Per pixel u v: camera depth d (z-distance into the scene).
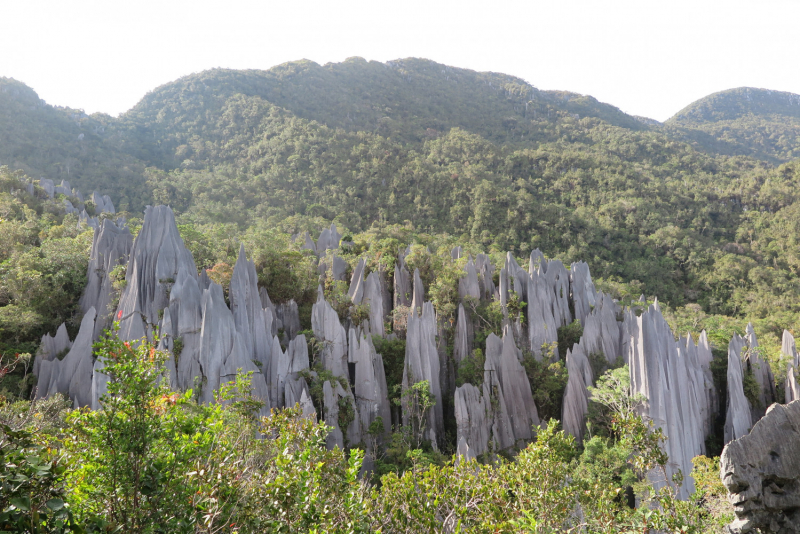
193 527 10.45
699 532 14.20
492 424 46.28
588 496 17.36
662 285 110.75
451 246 93.06
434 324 52.00
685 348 49.31
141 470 10.62
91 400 37.75
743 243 126.50
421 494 16.02
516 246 121.62
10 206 66.75
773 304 95.75
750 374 52.28
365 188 139.62
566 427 47.00
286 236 71.44
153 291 42.72
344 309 54.03
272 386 39.84
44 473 7.18
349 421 41.31
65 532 8.12
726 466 12.17
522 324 59.69
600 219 130.50
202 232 66.44
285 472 12.39
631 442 16.34
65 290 50.81
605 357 54.38
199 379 37.28
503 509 15.70
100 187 119.62
